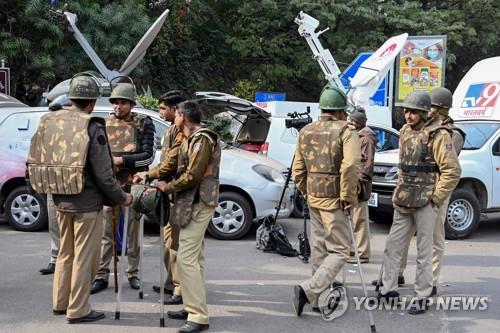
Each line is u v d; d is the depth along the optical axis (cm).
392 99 1702
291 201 906
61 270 537
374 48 1981
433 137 566
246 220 881
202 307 512
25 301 582
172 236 577
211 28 2098
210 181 511
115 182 518
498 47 2356
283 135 1091
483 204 973
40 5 1364
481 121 1026
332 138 524
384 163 935
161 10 1742
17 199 900
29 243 831
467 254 837
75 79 527
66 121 513
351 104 1134
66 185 503
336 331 520
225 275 694
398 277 625
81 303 523
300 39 2102
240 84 1955
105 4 1565
